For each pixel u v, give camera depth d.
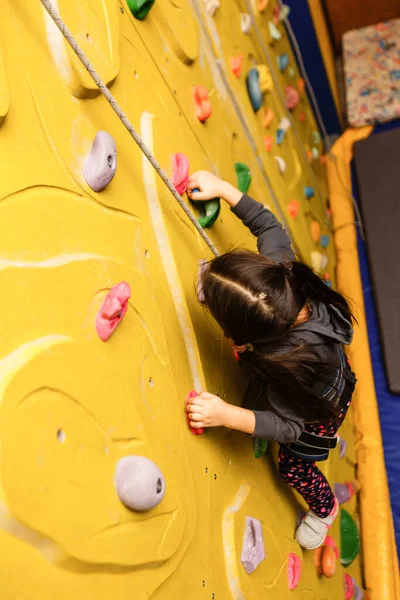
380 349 1.94
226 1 1.46
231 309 0.76
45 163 0.62
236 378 1.00
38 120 0.62
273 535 1.03
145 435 0.69
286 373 0.79
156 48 1.00
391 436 1.79
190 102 1.11
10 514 0.45
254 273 0.76
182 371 0.84
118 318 0.67
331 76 2.59
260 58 1.73
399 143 2.35
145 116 0.89
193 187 0.98
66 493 0.52
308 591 1.16
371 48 2.72
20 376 0.49
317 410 0.85
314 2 2.45
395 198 2.22
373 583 1.54
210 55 1.28
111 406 0.63
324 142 2.65
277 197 1.61
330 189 2.46
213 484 0.86
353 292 2.12
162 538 0.67
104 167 0.69
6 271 0.52
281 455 1.05
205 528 0.81
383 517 1.62
